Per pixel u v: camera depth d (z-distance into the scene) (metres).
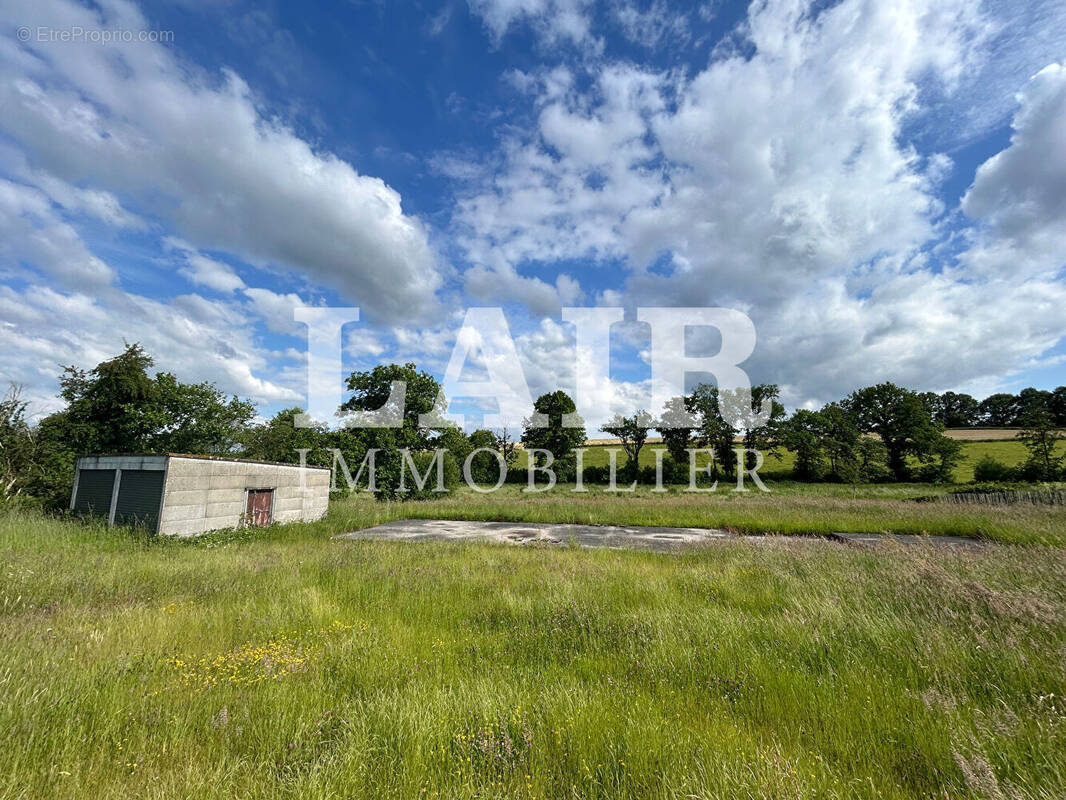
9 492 14.10
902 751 2.64
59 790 2.31
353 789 2.36
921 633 4.25
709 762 2.49
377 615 5.62
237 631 4.88
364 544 11.35
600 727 2.90
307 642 4.59
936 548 8.77
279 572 7.60
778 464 48.56
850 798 2.28
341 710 3.19
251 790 2.34
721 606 5.88
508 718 3.00
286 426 29.92
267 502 15.21
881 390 48.41
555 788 2.41
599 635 4.94
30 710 2.93
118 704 3.15
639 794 2.32
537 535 14.44
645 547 11.54
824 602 5.36
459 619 5.57
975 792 2.22
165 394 19.94
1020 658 3.64
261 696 3.39
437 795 2.31
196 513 12.45
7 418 14.81
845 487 39.53
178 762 2.59
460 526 16.61
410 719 2.91
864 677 3.61
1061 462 36.12
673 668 3.96
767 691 3.46
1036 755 2.48
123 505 12.25
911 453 45.41
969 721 2.84
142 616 5.16
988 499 20.33
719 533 14.77
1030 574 6.23
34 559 7.44
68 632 4.59
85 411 17.66
